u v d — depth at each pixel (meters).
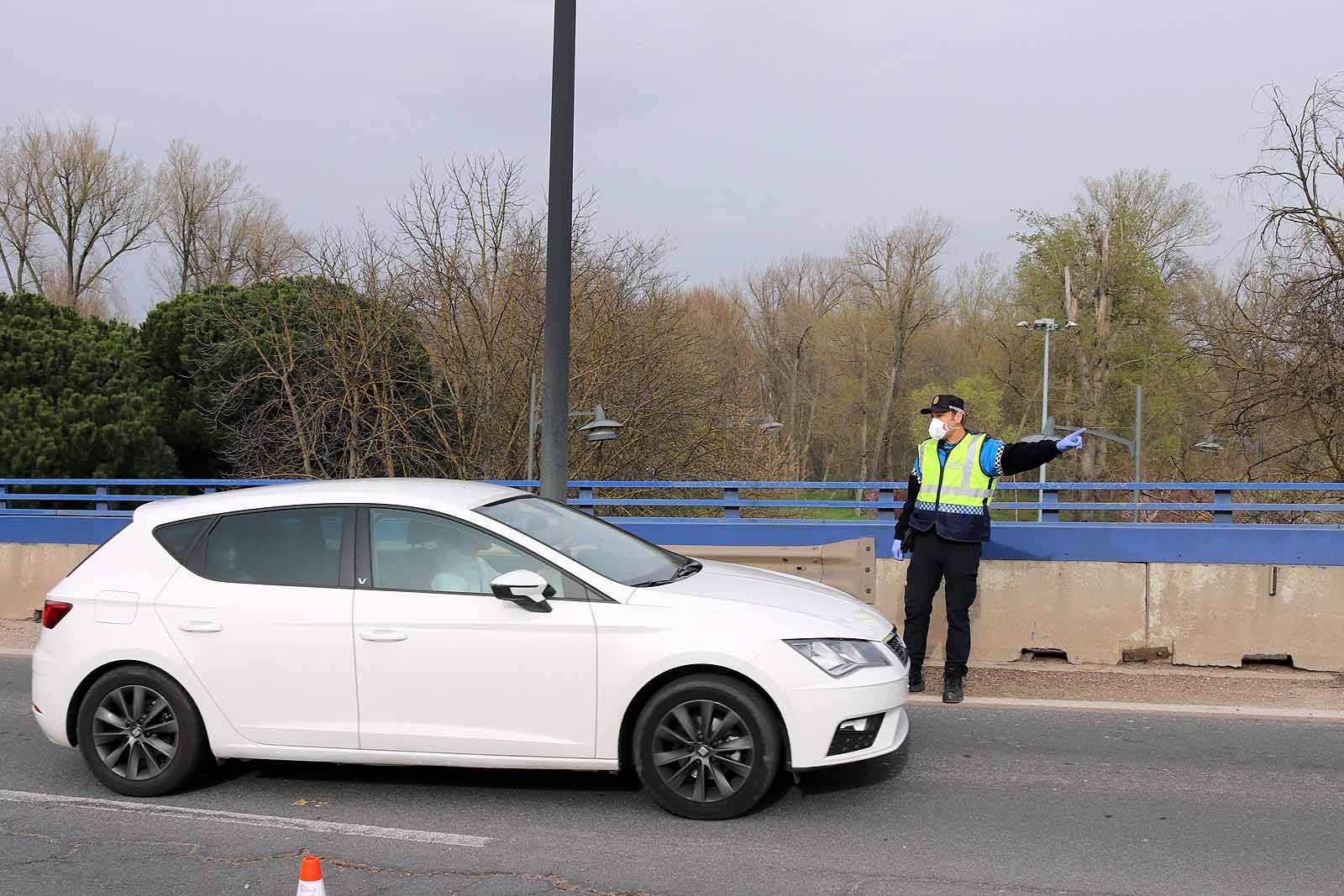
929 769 5.89
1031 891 4.27
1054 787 5.59
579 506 10.34
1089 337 39.41
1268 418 16.64
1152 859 4.60
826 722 4.95
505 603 5.18
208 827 5.03
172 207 50.59
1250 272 16.59
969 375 53.22
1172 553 8.62
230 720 5.36
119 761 5.51
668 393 22.16
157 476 28.48
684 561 6.09
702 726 5.05
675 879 4.39
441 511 5.42
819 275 58.50
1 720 7.11
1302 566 8.41
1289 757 6.17
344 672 5.26
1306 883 4.34
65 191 48.78
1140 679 8.19
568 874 4.45
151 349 30.25
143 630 5.45
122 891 4.32
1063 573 8.77
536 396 21.62
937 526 7.46
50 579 11.02
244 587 5.43
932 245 52.84
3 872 4.52
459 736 5.17
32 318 30.77
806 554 8.53
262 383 26.64
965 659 7.44
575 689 5.08
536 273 21.92
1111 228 38.94
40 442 26.62
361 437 22.75
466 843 4.80
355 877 4.43
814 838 4.85
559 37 8.48
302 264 23.12
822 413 56.12
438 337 22.14
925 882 4.36
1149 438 37.38
